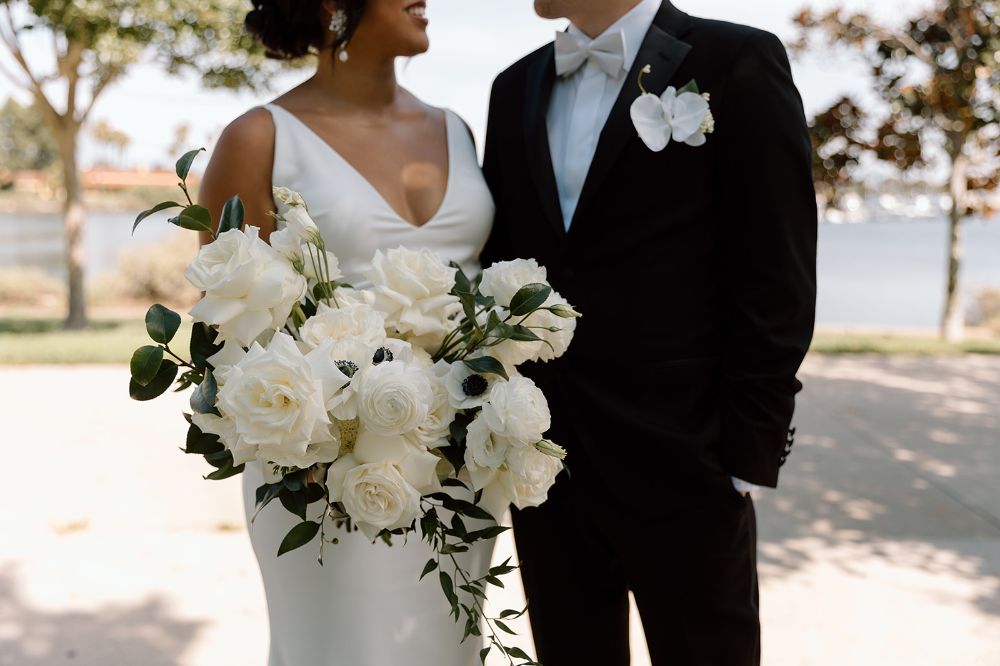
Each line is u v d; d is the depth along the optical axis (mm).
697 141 1781
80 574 3541
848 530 4156
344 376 1304
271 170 1913
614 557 2047
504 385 1416
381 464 1362
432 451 1498
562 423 1957
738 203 1835
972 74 10117
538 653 2131
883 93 10625
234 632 3076
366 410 1302
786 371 1825
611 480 1904
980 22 10008
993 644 3031
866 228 67562
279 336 1294
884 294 21047
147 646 2975
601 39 1889
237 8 9953
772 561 3779
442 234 2002
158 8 9562
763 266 1820
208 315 1339
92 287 15938
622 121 1865
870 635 3098
